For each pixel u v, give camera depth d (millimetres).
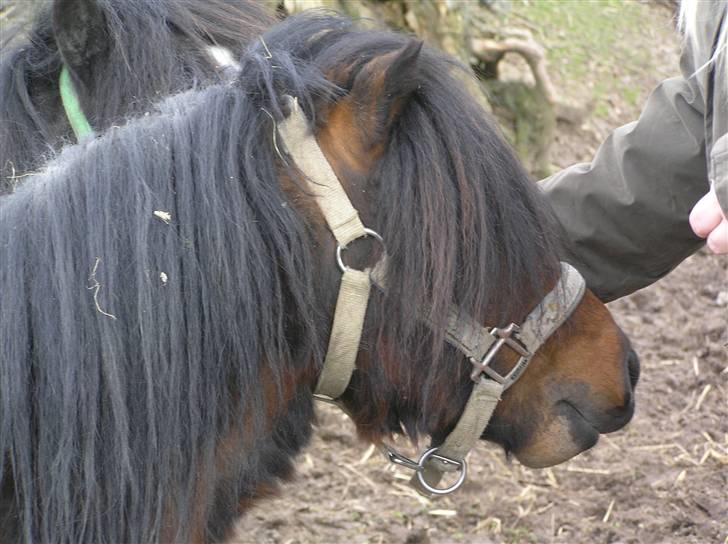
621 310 4523
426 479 2311
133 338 1778
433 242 1912
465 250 1954
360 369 2018
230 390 1894
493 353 2055
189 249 1803
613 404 2238
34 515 1818
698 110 2580
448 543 3311
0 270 1771
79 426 1777
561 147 5430
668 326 4422
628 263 2830
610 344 2227
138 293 1769
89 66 2121
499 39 5281
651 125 2654
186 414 1827
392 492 3564
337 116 1929
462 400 2121
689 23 2279
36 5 2363
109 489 1805
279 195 1861
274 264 1858
